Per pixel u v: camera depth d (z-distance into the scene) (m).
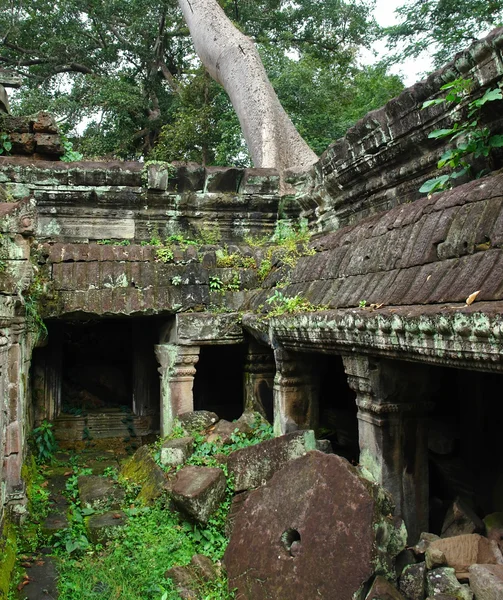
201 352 7.59
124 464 5.60
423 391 3.59
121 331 8.71
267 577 3.03
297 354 4.74
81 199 7.01
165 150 15.66
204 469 4.10
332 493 2.98
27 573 3.57
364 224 4.59
